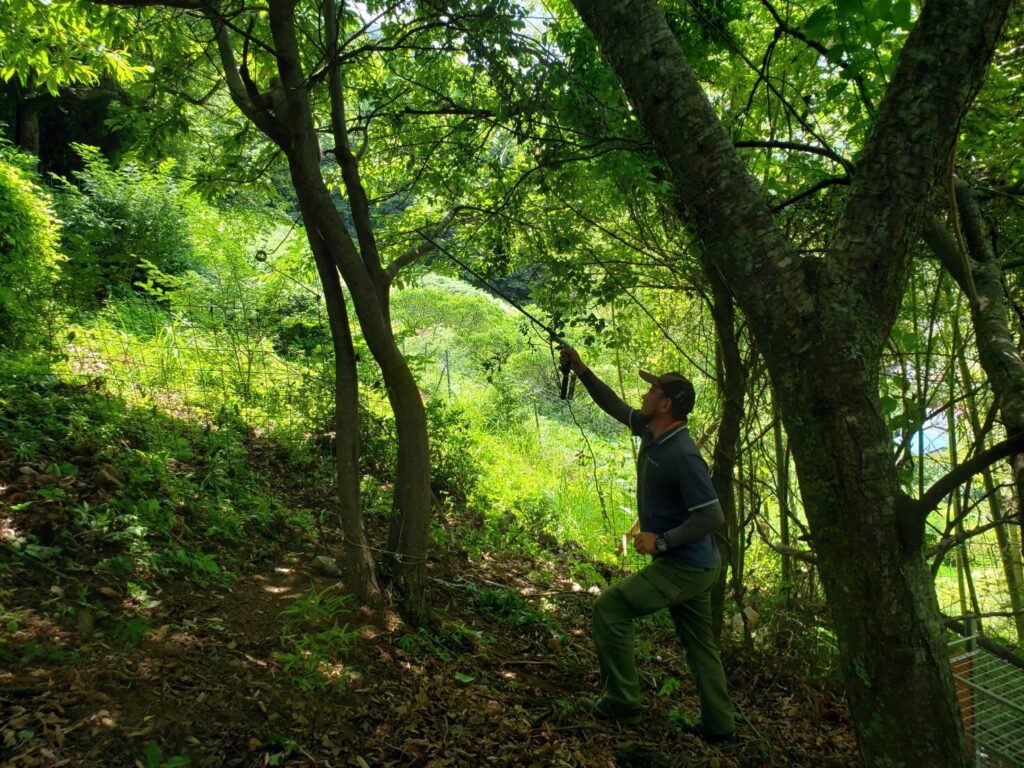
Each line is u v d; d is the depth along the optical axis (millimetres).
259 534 4570
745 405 5441
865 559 2004
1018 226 4684
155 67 5160
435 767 2895
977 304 2584
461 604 4758
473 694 3588
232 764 2635
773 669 5047
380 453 6562
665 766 3352
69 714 2592
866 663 2010
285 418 6594
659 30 2326
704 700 3818
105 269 6785
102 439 4574
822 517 2072
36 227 6066
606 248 5465
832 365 2059
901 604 1984
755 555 6398
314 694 3143
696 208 2293
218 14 3580
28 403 4699
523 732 3352
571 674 4188
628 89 2385
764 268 2172
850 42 2975
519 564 6156
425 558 4137
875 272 2117
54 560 3400
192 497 4504
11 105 11812
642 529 3803
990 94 4113
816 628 5414
